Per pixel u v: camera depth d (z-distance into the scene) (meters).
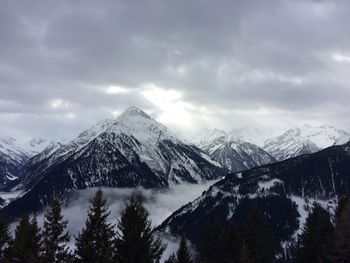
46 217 57.31
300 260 84.81
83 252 52.47
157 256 47.91
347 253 57.06
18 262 55.84
